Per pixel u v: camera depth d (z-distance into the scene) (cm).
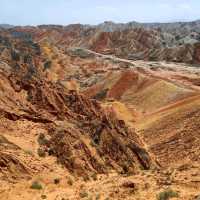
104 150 3812
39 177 2631
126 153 3925
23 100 4634
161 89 8850
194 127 5459
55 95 4997
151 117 7044
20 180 2538
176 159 4591
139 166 3919
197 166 3005
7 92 4525
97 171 3256
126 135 4481
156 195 2047
